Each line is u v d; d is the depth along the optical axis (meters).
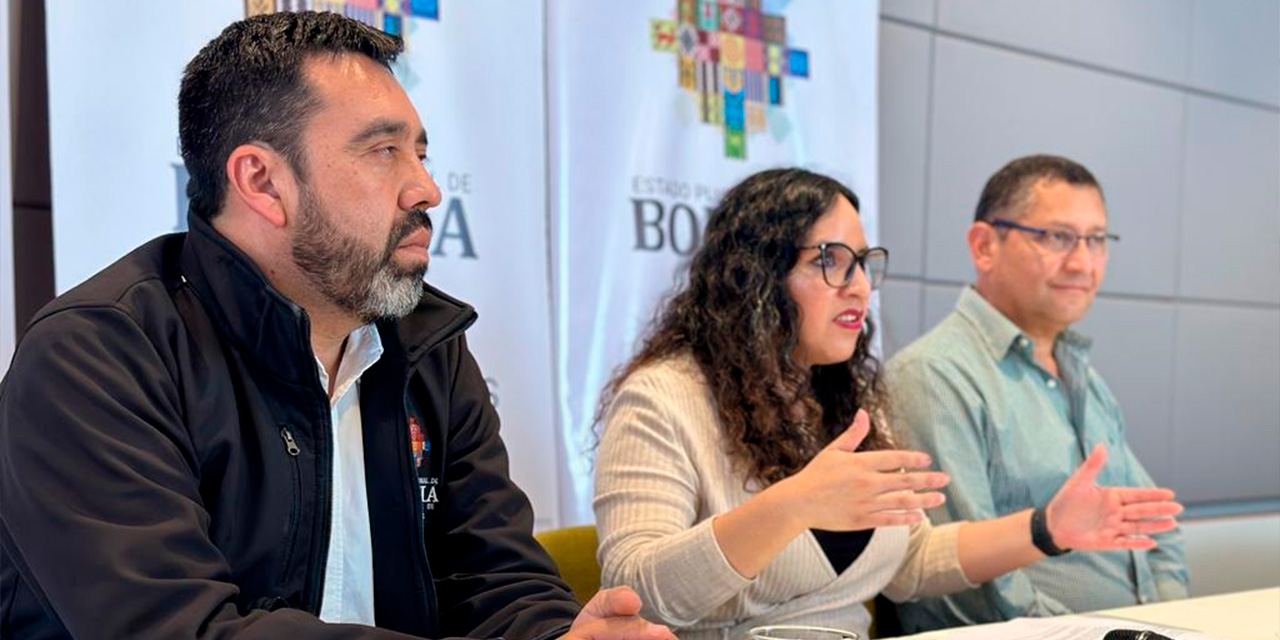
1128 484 2.26
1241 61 3.78
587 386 2.43
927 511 1.99
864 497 1.38
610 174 2.46
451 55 2.25
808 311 1.70
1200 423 3.65
